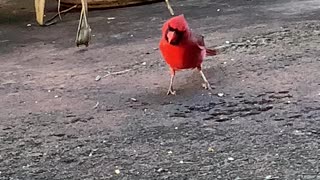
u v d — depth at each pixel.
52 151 1.29
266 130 1.34
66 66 1.86
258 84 1.60
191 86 1.62
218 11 2.55
